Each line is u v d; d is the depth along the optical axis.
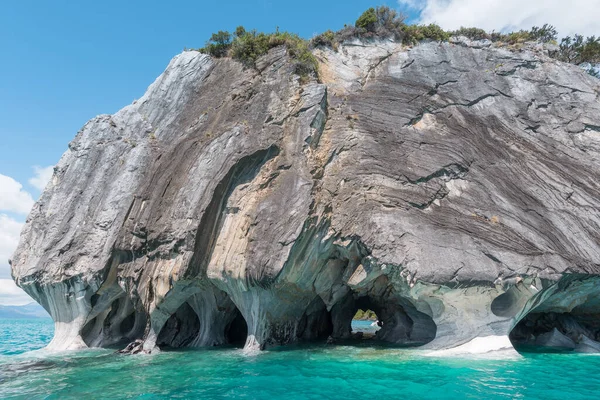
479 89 19.16
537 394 8.98
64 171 19.69
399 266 13.63
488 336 13.46
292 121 17.50
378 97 19.08
